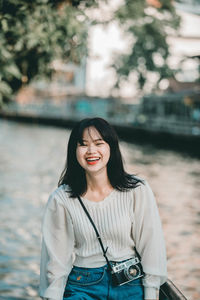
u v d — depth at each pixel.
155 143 36.12
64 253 2.28
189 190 15.39
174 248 8.16
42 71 6.34
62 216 2.26
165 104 43.44
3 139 35.97
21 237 8.45
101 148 2.18
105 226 2.19
